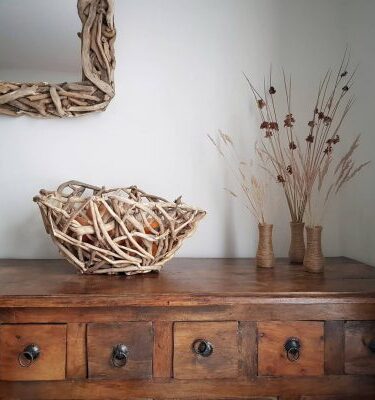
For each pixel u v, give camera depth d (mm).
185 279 843
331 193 1206
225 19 1199
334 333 730
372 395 729
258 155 1197
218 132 1192
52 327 695
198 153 1188
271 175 1197
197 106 1188
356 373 727
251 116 1200
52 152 1144
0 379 686
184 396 710
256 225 1197
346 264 1059
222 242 1192
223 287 763
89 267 867
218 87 1192
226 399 717
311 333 726
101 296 691
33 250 1143
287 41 1215
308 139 1087
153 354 707
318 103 1212
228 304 709
